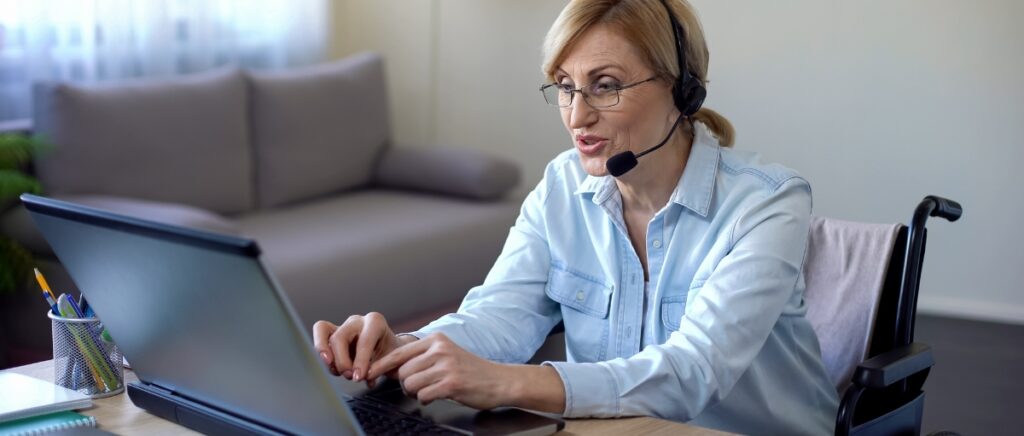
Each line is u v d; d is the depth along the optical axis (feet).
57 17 12.46
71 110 10.81
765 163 5.20
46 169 10.80
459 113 16.60
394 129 17.02
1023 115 13.28
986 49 13.30
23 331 10.40
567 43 4.84
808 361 5.34
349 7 17.04
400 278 11.59
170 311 3.70
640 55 4.79
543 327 5.53
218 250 3.22
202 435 4.00
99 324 4.39
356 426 3.40
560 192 5.61
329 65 14.05
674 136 5.14
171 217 9.99
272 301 3.21
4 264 9.99
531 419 4.02
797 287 5.23
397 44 16.75
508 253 5.65
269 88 12.89
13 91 12.09
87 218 3.62
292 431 3.67
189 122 11.93
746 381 5.04
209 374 3.82
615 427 4.10
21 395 4.26
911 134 13.83
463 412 4.10
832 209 14.38
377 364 4.31
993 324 13.65
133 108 11.37
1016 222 13.55
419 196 13.89
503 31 16.01
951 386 11.37
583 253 5.48
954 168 13.70
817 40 14.06
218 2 14.30
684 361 4.39
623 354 5.32
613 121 4.84
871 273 5.76
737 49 14.52
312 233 11.73
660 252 5.20
